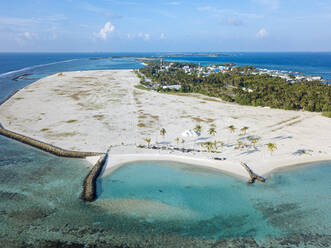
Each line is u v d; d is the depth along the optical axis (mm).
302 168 65188
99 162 64875
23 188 53406
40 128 89688
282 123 102625
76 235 41219
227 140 82688
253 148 76125
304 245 40562
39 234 41125
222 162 67125
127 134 86312
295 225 44906
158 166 65125
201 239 41281
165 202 50469
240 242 40906
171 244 40156
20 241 39562
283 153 72875
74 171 61594
